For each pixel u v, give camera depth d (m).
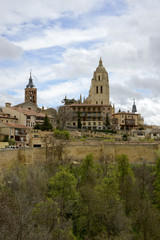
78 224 32.50
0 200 27.50
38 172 39.47
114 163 54.19
